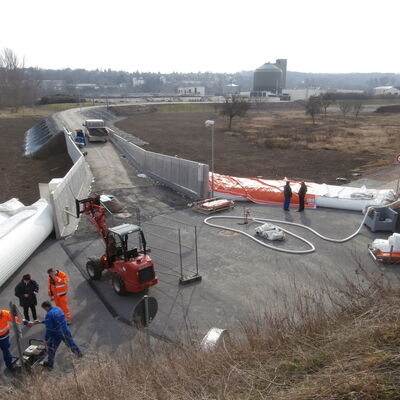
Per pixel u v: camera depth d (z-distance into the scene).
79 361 8.50
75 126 56.25
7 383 8.02
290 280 12.20
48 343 8.38
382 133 53.34
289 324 6.64
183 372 5.81
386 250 13.24
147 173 26.95
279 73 193.62
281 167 31.62
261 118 83.56
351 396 4.12
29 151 46.03
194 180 21.17
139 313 7.20
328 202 19.02
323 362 5.21
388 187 23.61
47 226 15.27
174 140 48.81
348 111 89.25
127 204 20.23
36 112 95.31
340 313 6.73
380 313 6.00
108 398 5.55
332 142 44.84
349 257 13.70
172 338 9.41
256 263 13.42
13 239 13.12
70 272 13.10
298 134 52.69
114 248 11.73
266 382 5.11
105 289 11.92
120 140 38.59
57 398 6.07
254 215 18.28
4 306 11.34
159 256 14.04
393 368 4.47
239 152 39.44
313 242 15.06
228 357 6.09
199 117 85.88
